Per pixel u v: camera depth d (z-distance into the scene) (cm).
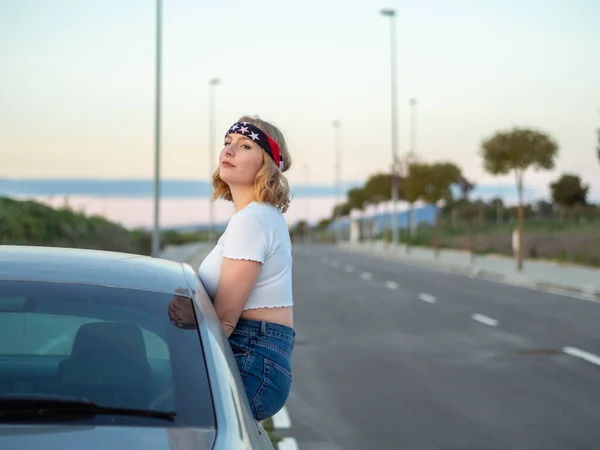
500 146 3350
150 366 309
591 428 869
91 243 3575
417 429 860
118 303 331
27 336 313
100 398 295
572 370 1204
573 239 4488
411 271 3666
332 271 3653
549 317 1852
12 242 2958
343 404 977
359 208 10856
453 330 1631
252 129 424
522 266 3403
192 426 289
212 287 411
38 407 287
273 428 862
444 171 5334
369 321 1775
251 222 403
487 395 1030
